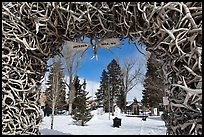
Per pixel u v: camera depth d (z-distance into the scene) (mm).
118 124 10812
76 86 20406
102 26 1978
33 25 2082
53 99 11211
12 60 1993
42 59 2252
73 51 2252
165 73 1823
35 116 2109
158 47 1790
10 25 2037
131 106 26562
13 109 1958
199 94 1524
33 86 2111
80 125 10836
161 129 9719
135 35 1934
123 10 1853
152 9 1736
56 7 1953
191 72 1568
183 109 1650
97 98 28438
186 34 1646
